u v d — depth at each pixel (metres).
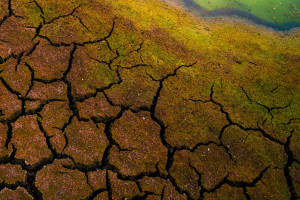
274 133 4.80
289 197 4.19
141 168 4.27
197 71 5.47
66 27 5.61
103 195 4.01
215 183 4.23
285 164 4.48
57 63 5.14
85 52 5.38
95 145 4.40
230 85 5.35
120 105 4.86
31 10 5.71
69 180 4.07
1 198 3.86
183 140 4.60
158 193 4.09
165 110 4.89
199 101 5.07
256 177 4.32
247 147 4.61
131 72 5.27
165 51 5.68
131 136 4.55
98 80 5.07
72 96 4.84
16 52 5.16
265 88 5.40
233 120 4.89
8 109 4.54
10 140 4.29
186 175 4.27
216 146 4.58
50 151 4.27
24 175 4.05
